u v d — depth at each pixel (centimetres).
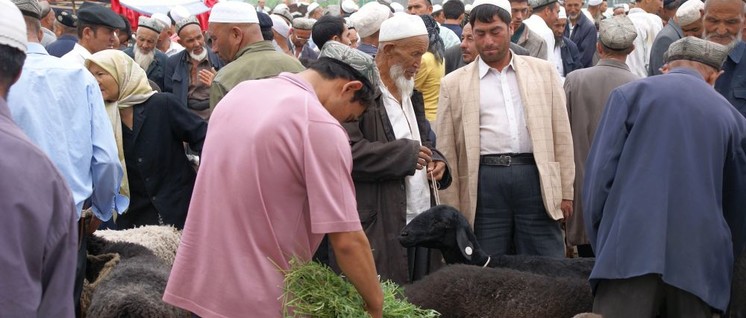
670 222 401
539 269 509
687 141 404
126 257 495
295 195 315
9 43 246
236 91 331
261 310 313
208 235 319
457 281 462
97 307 414
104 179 439
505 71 575
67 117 420
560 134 571
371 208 510
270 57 559
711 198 405
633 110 418
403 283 513
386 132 515
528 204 567
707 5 654
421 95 554
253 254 314
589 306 448
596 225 428
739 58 660
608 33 648
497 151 567
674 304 414
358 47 728
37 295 231
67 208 247
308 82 331
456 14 982
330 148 311
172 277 327
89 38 693
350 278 319
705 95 414
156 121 581
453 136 582
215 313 316
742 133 423
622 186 410
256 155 311
